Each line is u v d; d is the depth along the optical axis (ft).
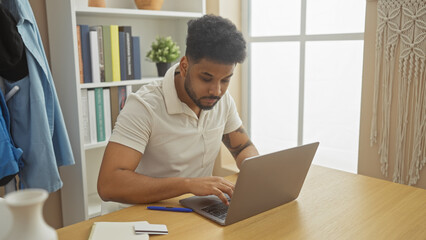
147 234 3.32
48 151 5.77
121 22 8.34
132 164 4.21
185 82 4.23
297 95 8.84
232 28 3.93
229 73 3.95
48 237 1.84
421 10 6.02
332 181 4.78
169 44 8.11
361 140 7.15
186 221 3.67
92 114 7.20
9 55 5.29
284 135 9.25
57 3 6.70
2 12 5.17
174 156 4.69
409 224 3.62
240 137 5.32
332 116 8.22
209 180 4.03
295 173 3.98
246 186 3.51
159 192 3.98
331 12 7.95
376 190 4.49
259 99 9.65
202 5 8.57
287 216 3.78
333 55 8.02
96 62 7.07
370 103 6.92
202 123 4.83
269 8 9.09
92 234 3.29
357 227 3.55
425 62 6.10
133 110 4.40
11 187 6.03
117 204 4.91
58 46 6.89
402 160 6.61
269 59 9.27
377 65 6.68
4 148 5.23
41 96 5.67
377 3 6.56
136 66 7.75
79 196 7.18
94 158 8.49
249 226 3.57
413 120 6.41
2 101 5.35
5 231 2.75
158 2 7.83
